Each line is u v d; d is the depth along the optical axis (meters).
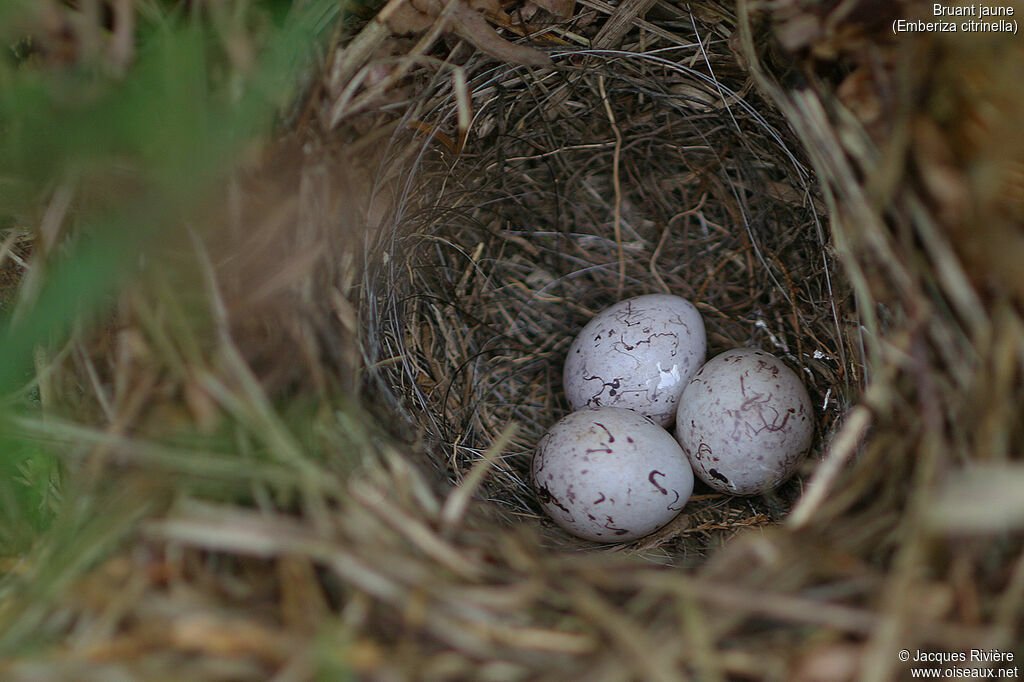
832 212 0.23
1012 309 0.21
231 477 0.22
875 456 0.22
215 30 0.22
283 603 0.21
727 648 0.21
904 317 0.22
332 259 0.23
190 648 0.21
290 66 0.23
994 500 0.21
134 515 0.21
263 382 0.22
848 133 0.22
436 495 0.23
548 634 0.21
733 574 0.21
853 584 0.21
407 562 0.21
